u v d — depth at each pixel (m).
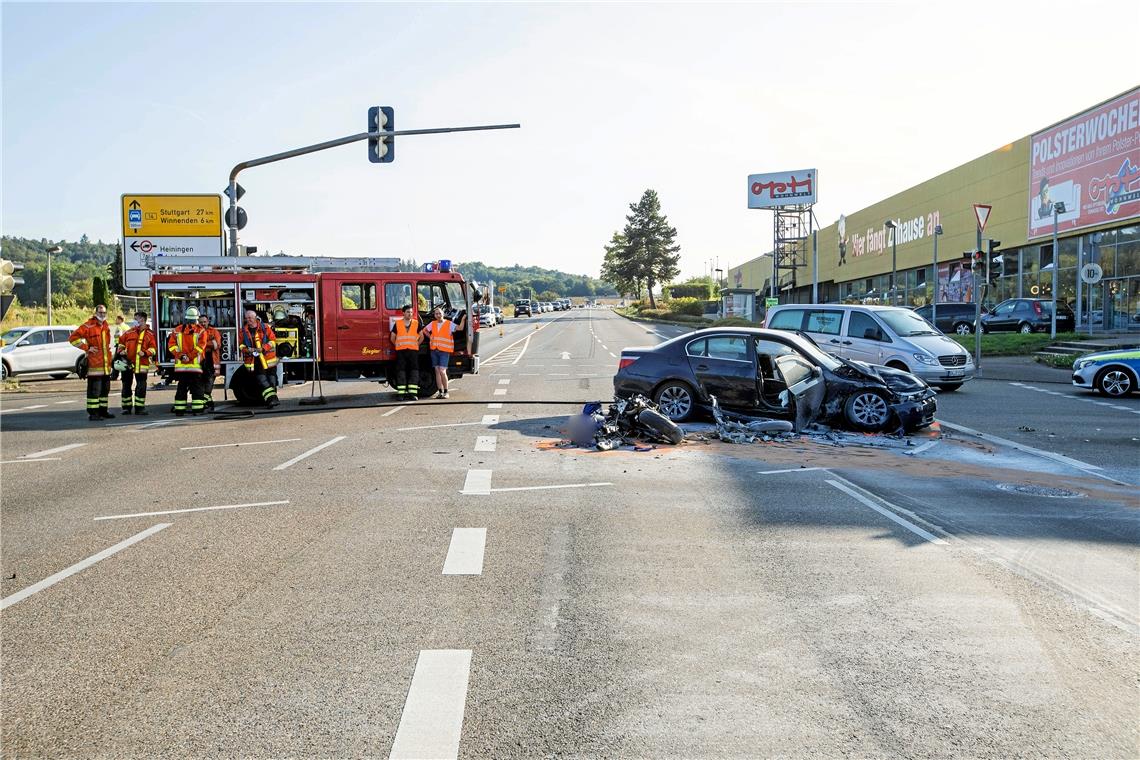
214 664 5.04
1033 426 14.73
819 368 13.83
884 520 8.31
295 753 4.03
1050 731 4.23
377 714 4.41
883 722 4.32
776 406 13.78
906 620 5.69
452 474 10.68
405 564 6.96
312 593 6.28
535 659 5.08
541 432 14.13
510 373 26.73
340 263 20.39
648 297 161.38
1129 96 31.81
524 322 93.38
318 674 4.89
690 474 10.57
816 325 20.80
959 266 47.53
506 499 9.28
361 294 19.94
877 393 13.48
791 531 7.92
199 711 4.46
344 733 4.22
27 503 9.52
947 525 8.12
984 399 18.91
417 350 19.56
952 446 12.61
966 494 9.45
